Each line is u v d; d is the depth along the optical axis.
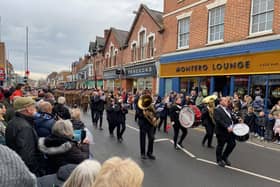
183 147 8.78
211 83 15.89
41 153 3.74
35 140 3.81
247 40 13.60
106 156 7.50
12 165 1.95
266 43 12.63
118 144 9.02
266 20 12.88
